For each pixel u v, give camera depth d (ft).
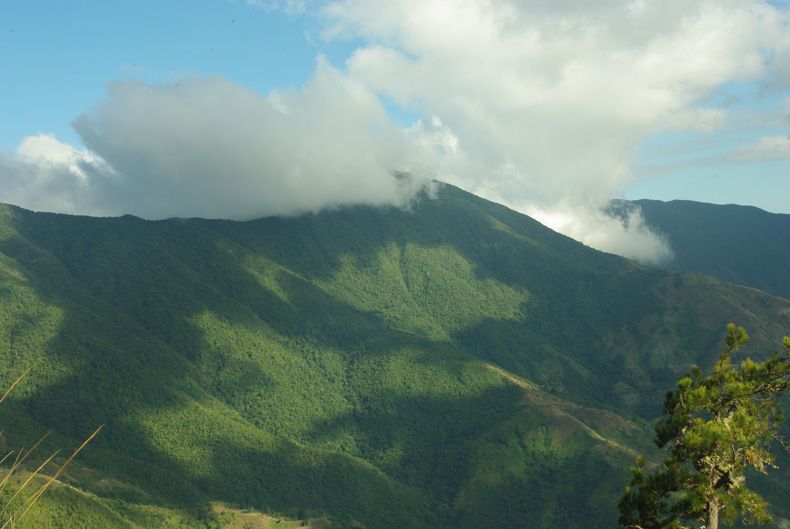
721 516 102.47
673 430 105.09
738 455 98.73
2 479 48.26
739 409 100.63
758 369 103.30
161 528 524.93
